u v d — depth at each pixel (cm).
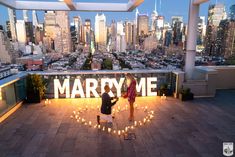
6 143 434
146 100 745
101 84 759
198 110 640
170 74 815
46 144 431
